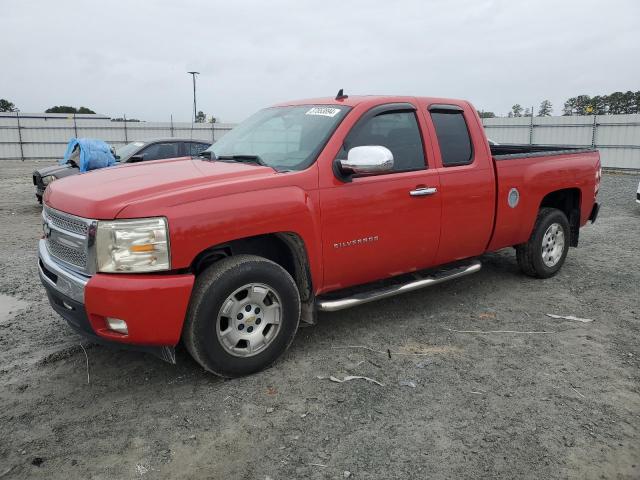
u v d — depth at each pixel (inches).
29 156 1267.2
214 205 132.3
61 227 139.3
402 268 179.0
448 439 117.6
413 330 179.5
